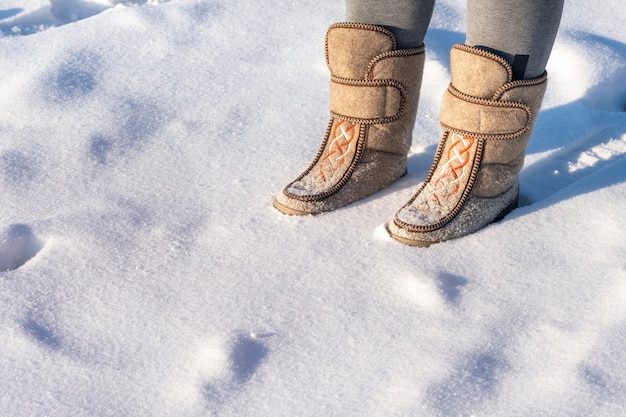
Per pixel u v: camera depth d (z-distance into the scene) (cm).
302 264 159
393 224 166
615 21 270
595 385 124
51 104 221
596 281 149
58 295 152
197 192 186
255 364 134
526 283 150
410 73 171
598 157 198
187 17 266
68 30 259
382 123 175
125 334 142
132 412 125
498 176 167
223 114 219
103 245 166
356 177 178
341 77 172
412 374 130
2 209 179
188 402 126
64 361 136
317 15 265
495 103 155
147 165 197
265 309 147
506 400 123
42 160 198
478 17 153
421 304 146
